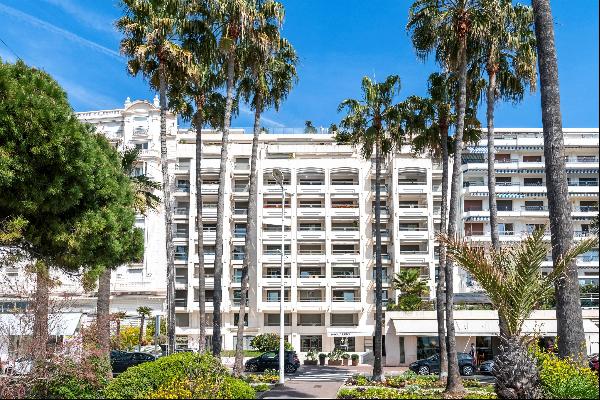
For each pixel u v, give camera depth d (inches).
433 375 1289.4
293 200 2518.5
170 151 2554.1
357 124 1338.6
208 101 1485.0
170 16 1247.5
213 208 2529.5
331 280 2434.8
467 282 2306.8
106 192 745.6
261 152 2623.0
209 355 668.1
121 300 2333.9
